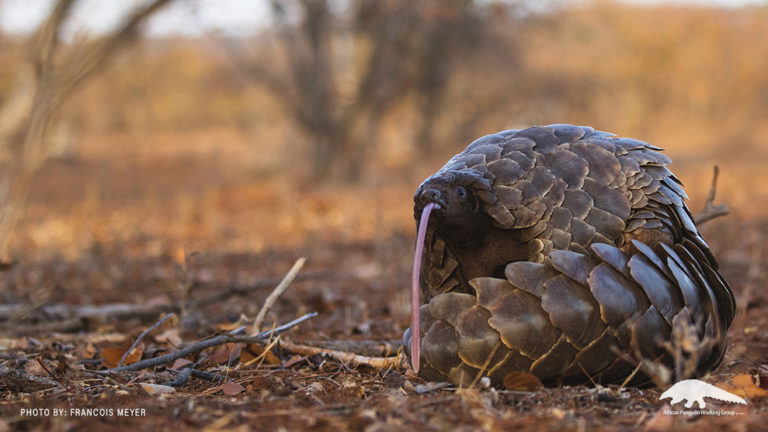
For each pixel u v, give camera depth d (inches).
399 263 531.8
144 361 245.8
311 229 761.0
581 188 211.9
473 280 200.2
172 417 192.7
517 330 194.5
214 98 2815.0
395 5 1254.3
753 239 561.0
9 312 354.6
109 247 663.8
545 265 199.3
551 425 179.3
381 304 404.2
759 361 256.2
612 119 2127.2
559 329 194.7
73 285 486.3
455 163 221.9
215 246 671.8
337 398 209.8
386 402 199.8
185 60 2751.0
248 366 257.3
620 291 195.6
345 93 1270.9
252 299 421.4
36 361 251.9
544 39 1892.2
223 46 1264.8
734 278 446.9
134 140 2456.9
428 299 234.5
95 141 2458.2
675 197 214.7
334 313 385.1
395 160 1593.3
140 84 2687.0
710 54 2306.8
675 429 175.2
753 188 1030.4
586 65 2070.6
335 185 1179.9
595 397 197.5
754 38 2434.8
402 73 1331.2
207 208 962.7
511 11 1391.5
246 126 2566.4
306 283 483.5
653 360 201.3
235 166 1681.8
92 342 309.9
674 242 215.0
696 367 209.5
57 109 473.1
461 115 1744.6
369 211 882.8
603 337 195.3
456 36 1407.5
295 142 1525.6
